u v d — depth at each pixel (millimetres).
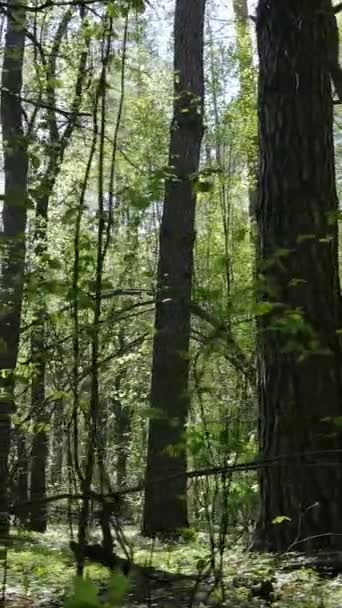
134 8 5051
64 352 4809
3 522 4363
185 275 11875
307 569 7156
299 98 9227
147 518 12492
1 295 5016
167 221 14609
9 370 4855
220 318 4305
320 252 8812
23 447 5801
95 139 4996
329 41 9406
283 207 8992
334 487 8383
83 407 4449
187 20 15789
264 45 9523
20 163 10625
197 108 14688
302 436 8531
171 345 12609
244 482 4723
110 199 4762
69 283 4539
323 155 9156
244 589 5930
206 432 4254
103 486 4172
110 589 1613
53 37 8055
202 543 8656
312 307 8602
